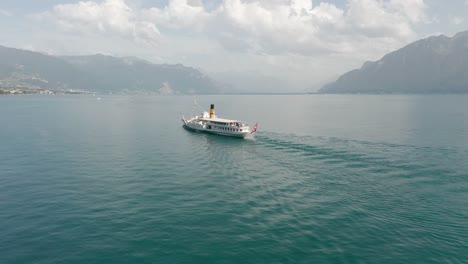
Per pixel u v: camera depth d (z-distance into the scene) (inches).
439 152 2662.4
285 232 1257.4
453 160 2375.7
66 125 4749.0
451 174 2001.7
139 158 2549.2
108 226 1296.8
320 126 4633.4
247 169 2213.3
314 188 1781.5
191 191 1734.7
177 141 3427.7
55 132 3988.7
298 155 2645.2
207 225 1315.2
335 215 1416.1
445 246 1151.6
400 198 1610.5
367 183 1856.5
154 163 2380.7
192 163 2395.4
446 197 1615.4
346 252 1115.9
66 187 1784.0
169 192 1713.8
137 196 1646.2
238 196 1658.5
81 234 1229.1
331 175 2031.3
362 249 1134.4
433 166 2204.7
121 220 1353.3
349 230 1273.4
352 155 2588.6
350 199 1608.0
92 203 1541.6
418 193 1676.9
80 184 1840.6
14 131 4018.2
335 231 1266.0
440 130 3998.5
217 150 2918.3
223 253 1109.1
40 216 1386.6
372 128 4318.4
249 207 1507.1
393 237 1216.8
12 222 1326.3
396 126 4500.5
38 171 2117.4
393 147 2903.5
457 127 4256.9
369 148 2869.1
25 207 1485.0
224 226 1306.6
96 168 2209.6
